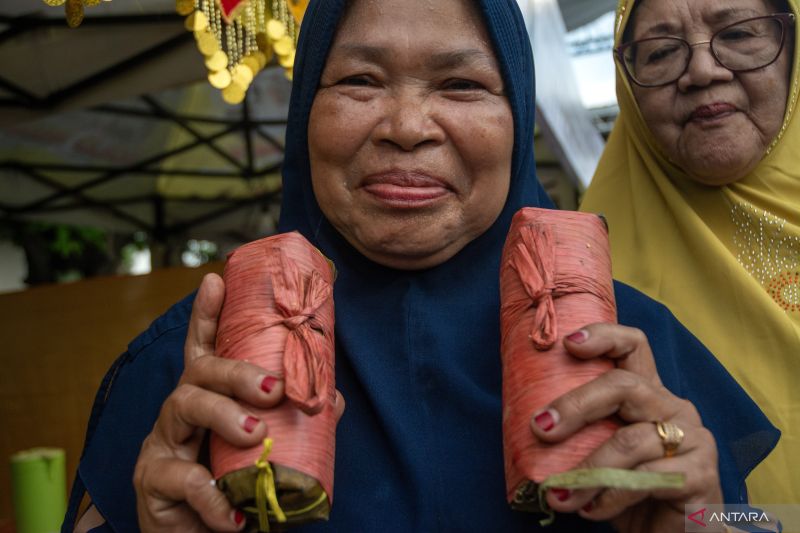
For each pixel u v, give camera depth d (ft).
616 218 6.47
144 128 14.78
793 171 5.87
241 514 2.92
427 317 3.93
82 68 9.11
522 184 4.30
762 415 4.01
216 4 6.86
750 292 5.50
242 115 14.48
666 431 2.88
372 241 3.83
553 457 2.89
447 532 3.50
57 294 10.60
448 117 3.71
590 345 2.97
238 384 2.90
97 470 3.78
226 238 21.35
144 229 19.01
